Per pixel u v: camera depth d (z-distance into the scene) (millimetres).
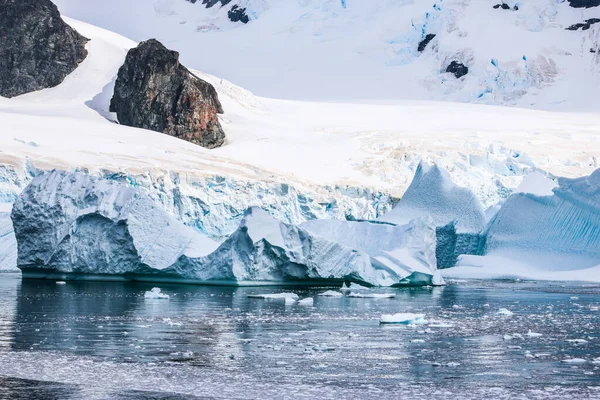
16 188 130000
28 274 89500
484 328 52906
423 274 89750
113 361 40125
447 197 125812
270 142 198250
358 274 84562
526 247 111250
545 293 82312
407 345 45594
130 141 171625
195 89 198000
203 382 36031
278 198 149375
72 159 142625
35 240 87000
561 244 108688
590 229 107062
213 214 141250
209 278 81375
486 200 169500
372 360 41156
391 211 127875
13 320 53969
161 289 78188
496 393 34500
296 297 70812
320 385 35688
